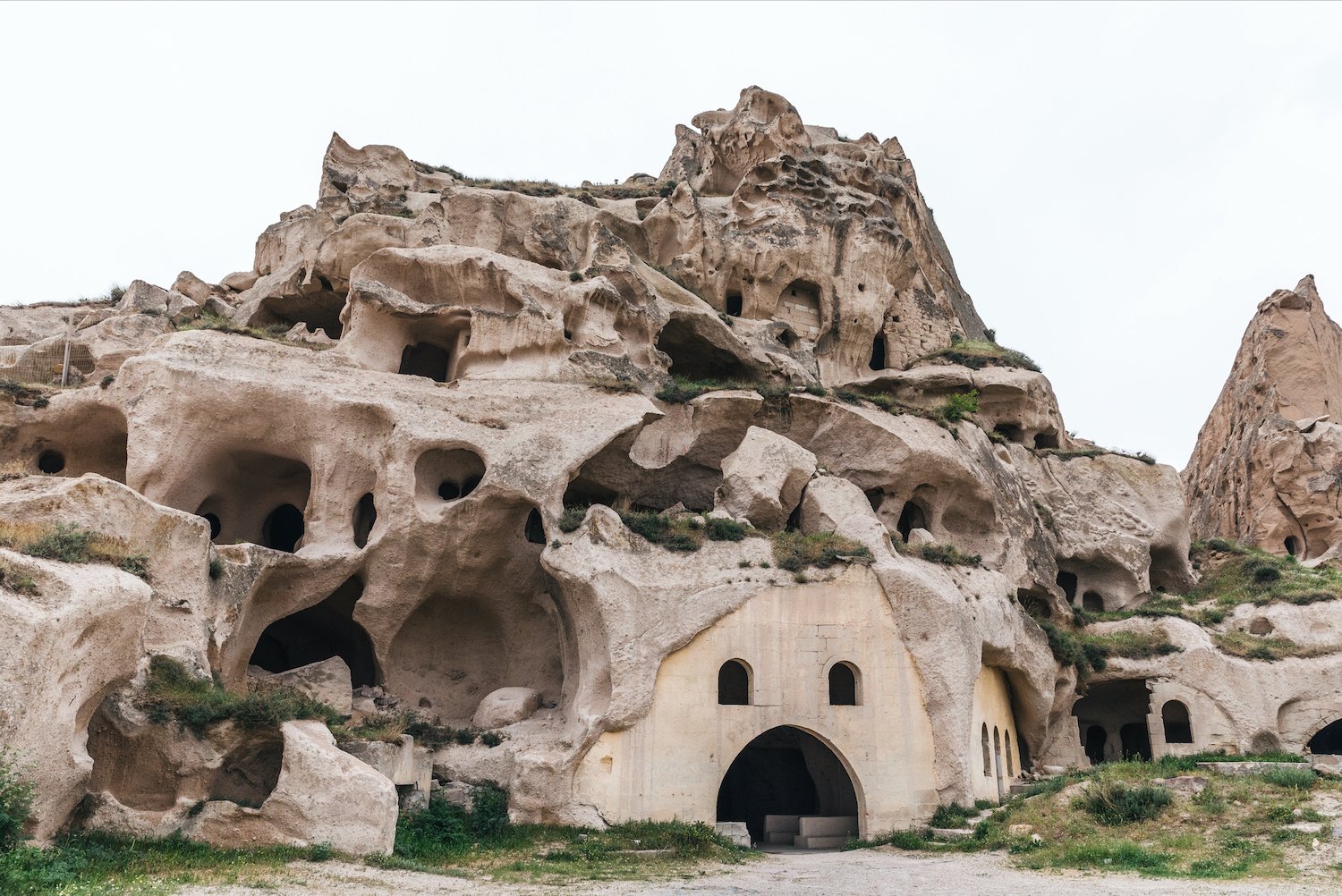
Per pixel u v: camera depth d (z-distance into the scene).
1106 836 20.59
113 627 16.28
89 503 19.66
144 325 33.62
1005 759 28.70
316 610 27.88
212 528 28.19
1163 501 41.69
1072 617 34.91
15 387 27.53
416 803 22.19
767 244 40.50
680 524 26.09
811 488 28.88
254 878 15.57
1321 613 34.75
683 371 37.56
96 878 14.44
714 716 23.89
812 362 39.88
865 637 25.36
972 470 32.34
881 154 50.50
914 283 45.91
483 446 26.38
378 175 40.56
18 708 14.01
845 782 28.73
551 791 22.72
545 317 29.81
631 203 43.06
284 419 26.73
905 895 16.50
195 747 18.53
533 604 27.58
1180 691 32.91
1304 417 53.59
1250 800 20.69
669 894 16.58
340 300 34.62
